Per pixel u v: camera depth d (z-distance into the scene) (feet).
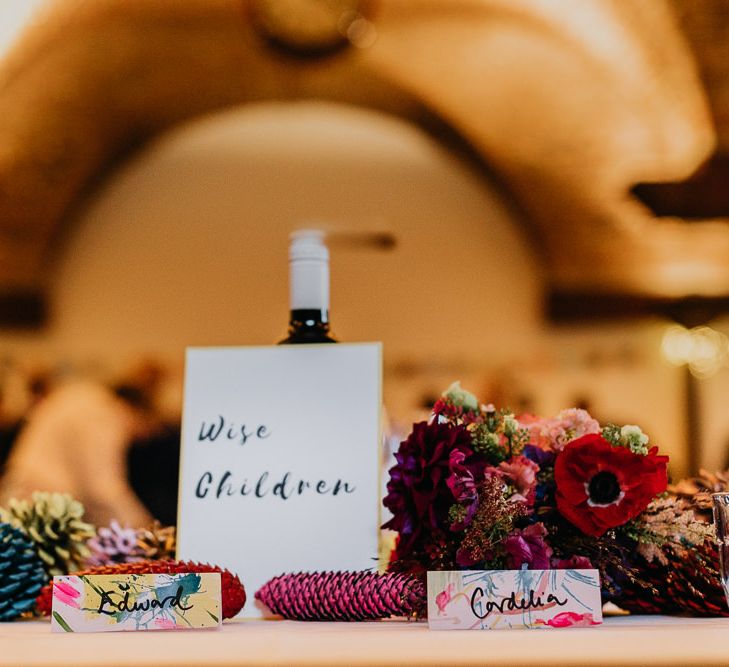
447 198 11.87
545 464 2.45
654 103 11.78
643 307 11.66
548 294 11.69
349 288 11.77
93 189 11.89
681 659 1.59
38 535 2.74
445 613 2.14
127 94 11.87
